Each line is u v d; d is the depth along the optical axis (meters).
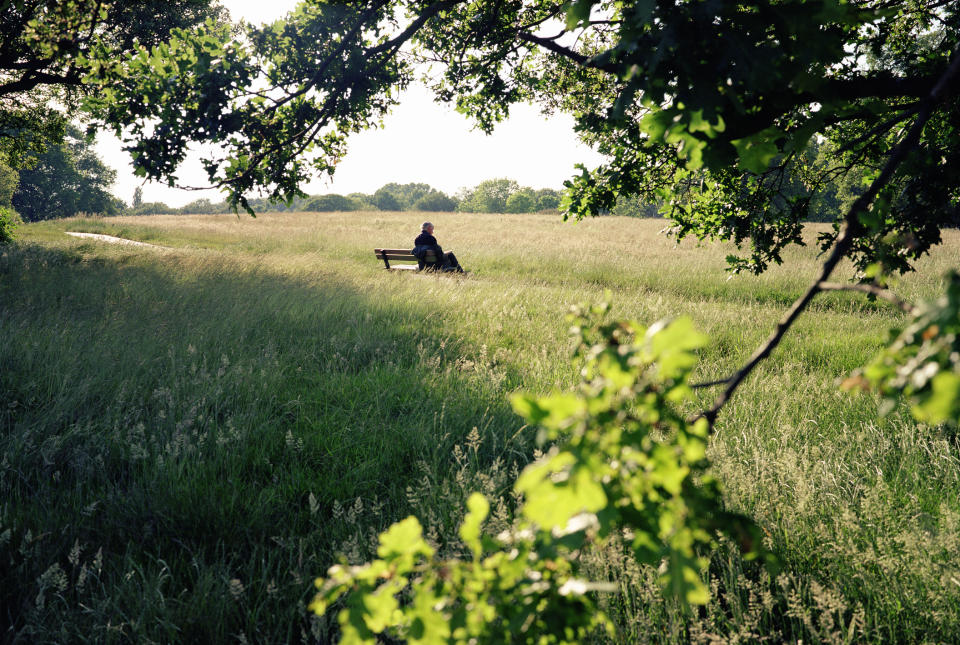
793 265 17.30
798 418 4.75
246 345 6.60
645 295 12.55
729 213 4.45
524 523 1.10
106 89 3.36
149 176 3.42
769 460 3.70
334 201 152.62
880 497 3.40
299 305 8.84
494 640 1.00
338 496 3.66
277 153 3.97
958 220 2.73
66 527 3.19
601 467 0.79
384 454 4.15
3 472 3.58
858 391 5.14
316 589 2.77
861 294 11.49
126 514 3.32
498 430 4.48
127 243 23.12
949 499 3.51
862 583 2.77
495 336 7.72
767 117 1.81
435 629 1.00
